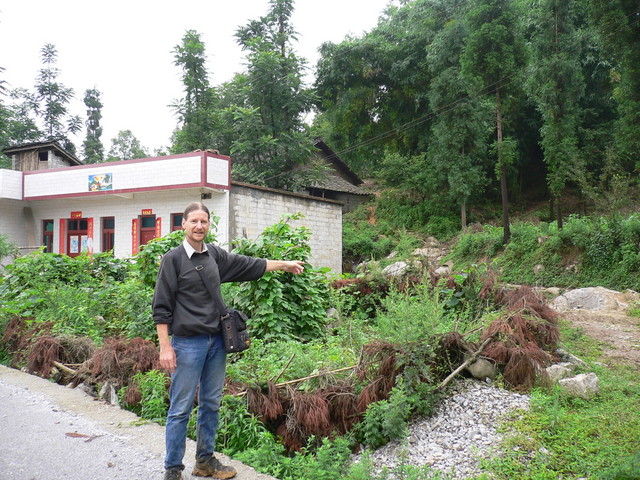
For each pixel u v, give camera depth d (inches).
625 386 199.9
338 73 1318.9
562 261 666.2
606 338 283.3
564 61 721.6
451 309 277.1
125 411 184.1
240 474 134.9
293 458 158.4
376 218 1234.6
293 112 1104.8
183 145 1149.1
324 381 184.5
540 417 168.2
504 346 206.4
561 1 735.7
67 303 285.1
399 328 192.1
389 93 1362.0
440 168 1007.6
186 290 123.7
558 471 138.9
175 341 124.9
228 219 646.5
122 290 281.3
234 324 128.7
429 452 154.7
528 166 1295.5
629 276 568.1
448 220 1104.8
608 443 150.4
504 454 148.7
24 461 139.1
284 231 287.6
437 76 1079.0
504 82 812.6
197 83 1133.1
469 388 192.2
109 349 215.6
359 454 160.1
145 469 135.3
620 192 633.6
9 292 324.5
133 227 714.8
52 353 235.8
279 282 262.5
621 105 714.8
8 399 195.3
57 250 784.9
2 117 1245.7
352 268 973.2
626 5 681.6
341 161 1311.5
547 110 736.3
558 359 228.8
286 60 1085.1
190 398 123.7
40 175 764.6
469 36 852.6
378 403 169.3
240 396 171.8
